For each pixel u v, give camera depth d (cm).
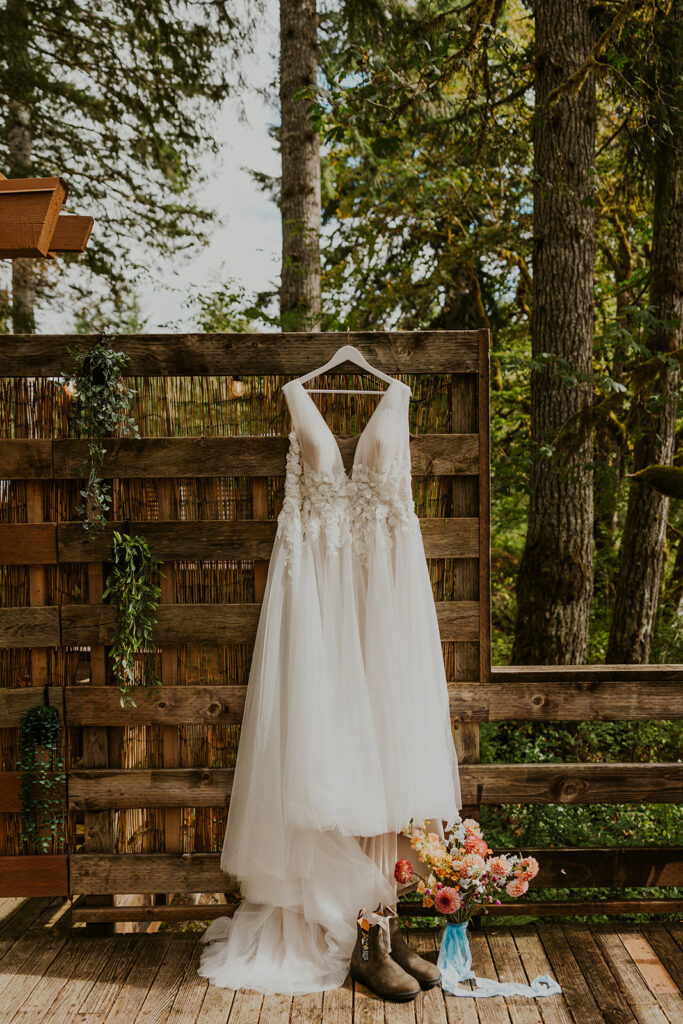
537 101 463
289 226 589
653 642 511
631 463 551
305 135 582
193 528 252
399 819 230
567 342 462
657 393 454
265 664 235
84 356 248
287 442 252
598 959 235
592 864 254
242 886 241
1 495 256
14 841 258
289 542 241
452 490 256
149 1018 207
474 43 416
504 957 236
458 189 643
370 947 221
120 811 260
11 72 590
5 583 257
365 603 242
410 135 571
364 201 744
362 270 772
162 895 302
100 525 251
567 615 458
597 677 256
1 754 259
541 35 455
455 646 257
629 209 681
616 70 395
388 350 252
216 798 253
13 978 227
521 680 256
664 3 414
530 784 256
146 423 257
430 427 257
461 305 770
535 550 467
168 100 664
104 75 666
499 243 623
